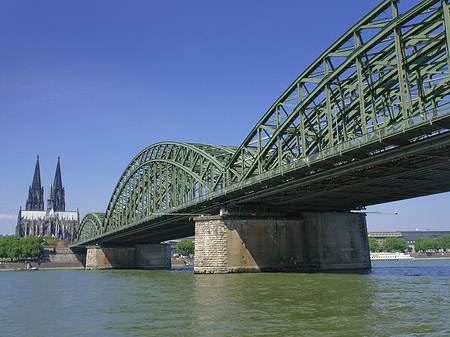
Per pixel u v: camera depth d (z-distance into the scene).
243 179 53.59
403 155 33.97
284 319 20.61
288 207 59.66
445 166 37.84
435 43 32.78
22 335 19.72
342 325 18.89
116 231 101.38
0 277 87.62
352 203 60.41
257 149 54.53
